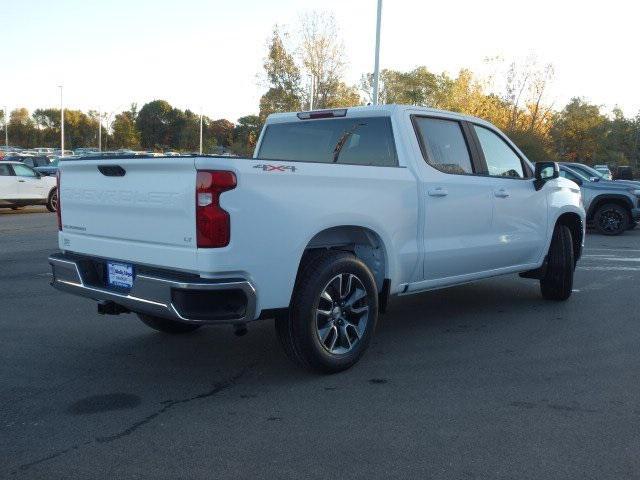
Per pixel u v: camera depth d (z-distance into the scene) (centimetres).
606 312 695
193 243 406
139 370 498
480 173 621
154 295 420
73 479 326
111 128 9388
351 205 477
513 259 663
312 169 449
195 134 9112
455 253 579
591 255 1161
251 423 395
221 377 482
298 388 456
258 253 418
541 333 609
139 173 434
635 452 356
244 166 409
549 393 448
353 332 493
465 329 622
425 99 6625
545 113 3953
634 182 1620
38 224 1667
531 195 672
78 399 437
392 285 525
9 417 405
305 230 443
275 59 4003
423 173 551
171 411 414
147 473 331
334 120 601
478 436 376
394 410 416
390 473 331
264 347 560
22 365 509
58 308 705
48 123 11244
